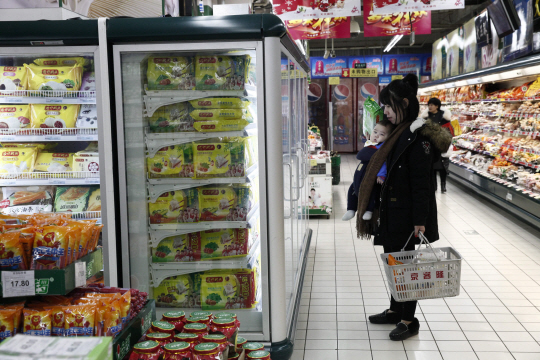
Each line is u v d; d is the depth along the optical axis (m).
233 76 2.99
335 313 4.06
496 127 9.33
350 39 17.25
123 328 1.98
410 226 3.39
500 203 7.54
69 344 1.28
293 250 3.97
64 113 3.06
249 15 2.77
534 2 8.04
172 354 1.85
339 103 17.91
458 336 3.56
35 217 2.27
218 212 3.16
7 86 3.00
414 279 3.03
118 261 3.06
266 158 2.88
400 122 3.49
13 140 3.06
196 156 3.08
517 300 4.19
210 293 3.23
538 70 6.75
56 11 3.02
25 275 1.82
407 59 17.50
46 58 3.05
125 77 2.96
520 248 5.74
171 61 2.98
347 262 5.47
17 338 1.32
